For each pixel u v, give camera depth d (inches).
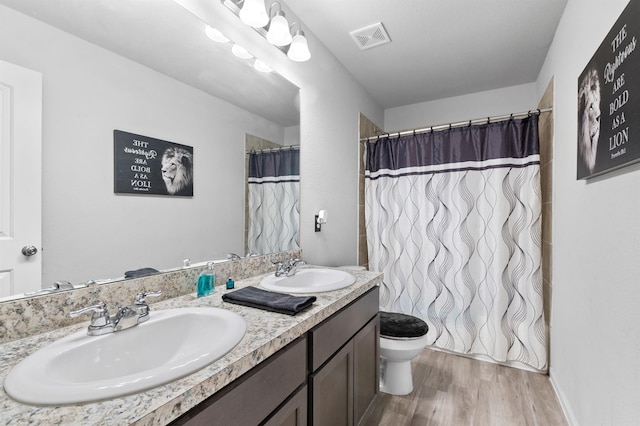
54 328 33.9
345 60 95.8
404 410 68.6
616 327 42.7
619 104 39.8
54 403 20.5
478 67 100.3
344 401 50.9
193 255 51.5
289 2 70.1
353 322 54.2
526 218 84.7
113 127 40.1
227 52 57.0
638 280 37.0
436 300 95.7
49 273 34.0
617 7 43.3
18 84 31.6
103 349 30.7
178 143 48.8
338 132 95.9
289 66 72.9
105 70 39.1
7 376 23.7
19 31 31.7
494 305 87.7
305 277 66.9
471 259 91.2
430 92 119.6
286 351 35.6
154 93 45.1
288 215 73.9
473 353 91.4
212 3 53.5
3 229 30.6
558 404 70.2
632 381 37.9
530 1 69.6
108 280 39.6
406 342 71.1
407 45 87.7
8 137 30.9
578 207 60.1
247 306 42.7
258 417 31.0
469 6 71.6
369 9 72.6
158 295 43.8
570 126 66.3
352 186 104.5
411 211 100.0
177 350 36.0
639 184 36.9
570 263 65.2
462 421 64.9
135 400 21.2
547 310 87.4
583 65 57.8
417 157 99.4
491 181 88.7
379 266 104.4
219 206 56.4
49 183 34.0
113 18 40.0
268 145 67.8
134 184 42.7
